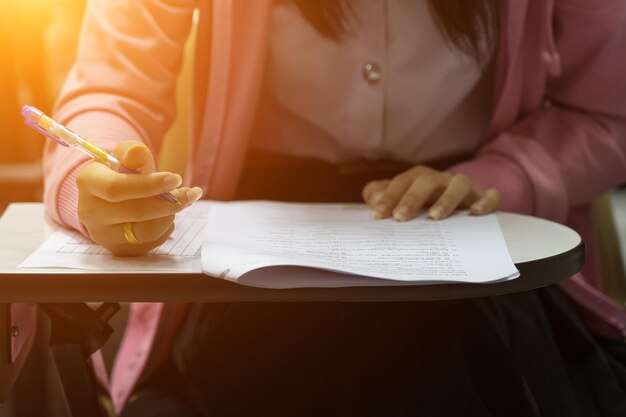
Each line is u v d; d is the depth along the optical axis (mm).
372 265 872
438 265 876
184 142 1331
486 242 936
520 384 1024
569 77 1314
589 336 1188
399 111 1237
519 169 1186
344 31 1177
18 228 998
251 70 1186
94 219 893
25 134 1964
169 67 1189
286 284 837
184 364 1120
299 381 1019
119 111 1109
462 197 1041
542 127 1279
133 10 1164
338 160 1269
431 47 1213
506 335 1095
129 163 904
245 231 962
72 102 1122
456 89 1241
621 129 1294
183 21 1188
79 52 1172
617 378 1178
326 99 1225
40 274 844
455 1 1177
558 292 1229
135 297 844
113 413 1215
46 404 1456
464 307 1047
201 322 1146
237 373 1047
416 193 1034
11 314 934
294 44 1202
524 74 1288
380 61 1209
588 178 1243
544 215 1186
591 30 1268
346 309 1031
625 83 1286
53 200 998
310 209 1060
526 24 1265
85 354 925
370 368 1000
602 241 1387
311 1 1164
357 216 1033
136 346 1249
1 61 1835
